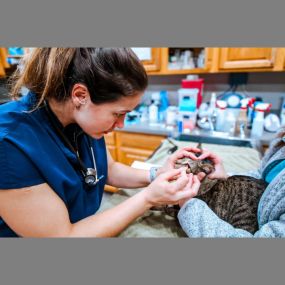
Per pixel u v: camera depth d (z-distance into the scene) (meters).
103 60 0.43
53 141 0.54
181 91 1.64
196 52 1.70
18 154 0.44
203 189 0.66
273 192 0.53
